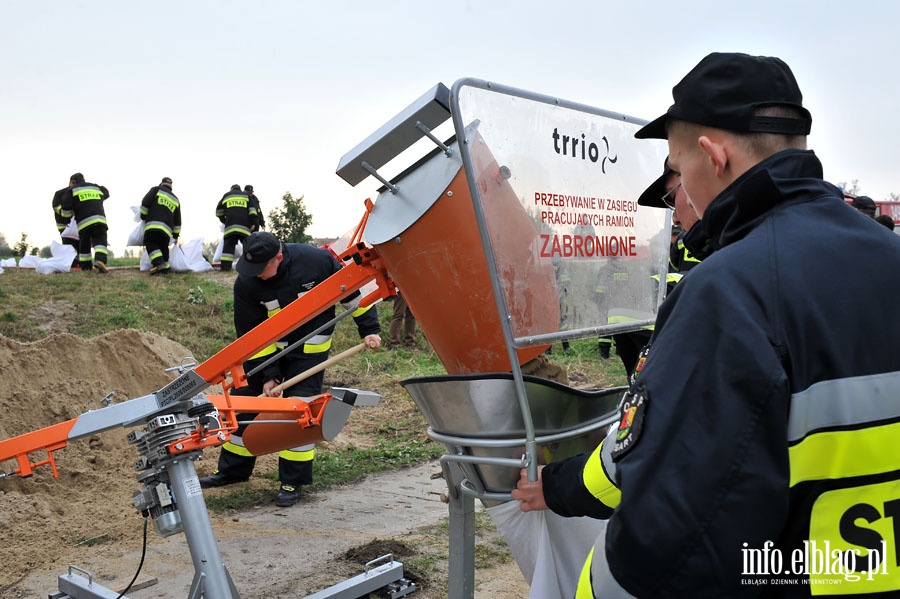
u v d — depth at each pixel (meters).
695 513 1.22
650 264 2.79
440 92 2.38
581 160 2.47
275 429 4.54
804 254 1.36
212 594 3.01
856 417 1.30
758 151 1.51
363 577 3.90
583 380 10.60
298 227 21.09
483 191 2.07
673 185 2.34
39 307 11.96
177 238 15.79
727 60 1.52
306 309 3.26
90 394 7.14
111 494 5.76
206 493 5.96
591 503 1.73
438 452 7.33
